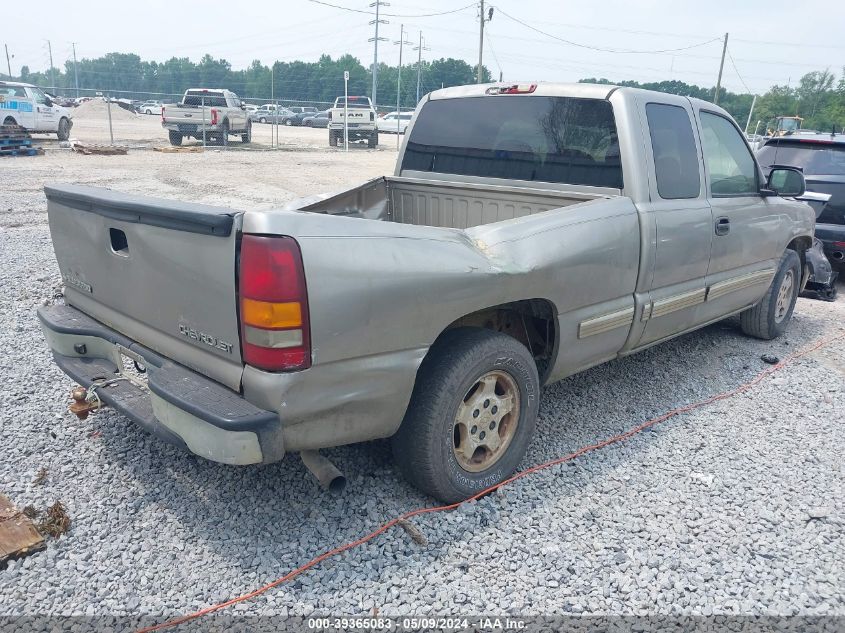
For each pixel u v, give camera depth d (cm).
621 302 390
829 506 335
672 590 274
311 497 324
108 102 2248
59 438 372
